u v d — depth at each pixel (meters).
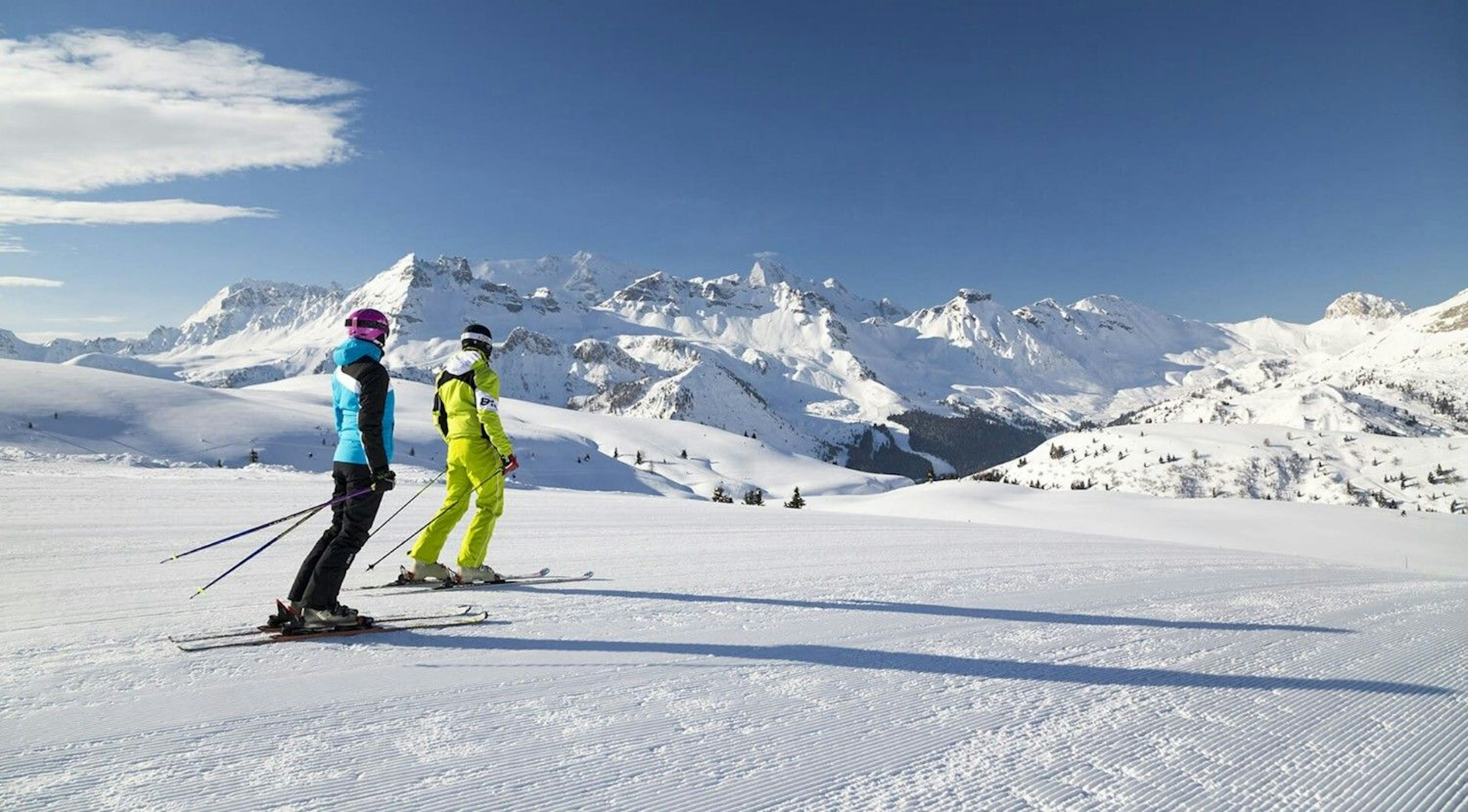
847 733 3.25
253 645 4.37
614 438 180.00
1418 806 2.73
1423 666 4.57
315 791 2.55
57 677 3.69
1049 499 78.00
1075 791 2.75
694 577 7.22
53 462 22.48
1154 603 6.43
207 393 98.50
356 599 5.80
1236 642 5.06
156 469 19.69
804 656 4.45
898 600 6.30
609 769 2.81
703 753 2.99
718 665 4.23
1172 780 2.86
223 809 2.40
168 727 3.08
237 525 9.98
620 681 3.88
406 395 135.75
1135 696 3.84
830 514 17.77
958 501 80.88
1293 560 11.59
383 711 3.35
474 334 6.61
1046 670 4.28
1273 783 2.86
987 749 3.11
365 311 4.95
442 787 2.61
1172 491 113.69
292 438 87.94
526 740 3.06
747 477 166.75
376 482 4.70
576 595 6.14
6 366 92.38
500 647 4.47
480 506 6.55
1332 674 4.33
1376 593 7.46
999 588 7.03
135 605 5.38
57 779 2.58
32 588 5.91
